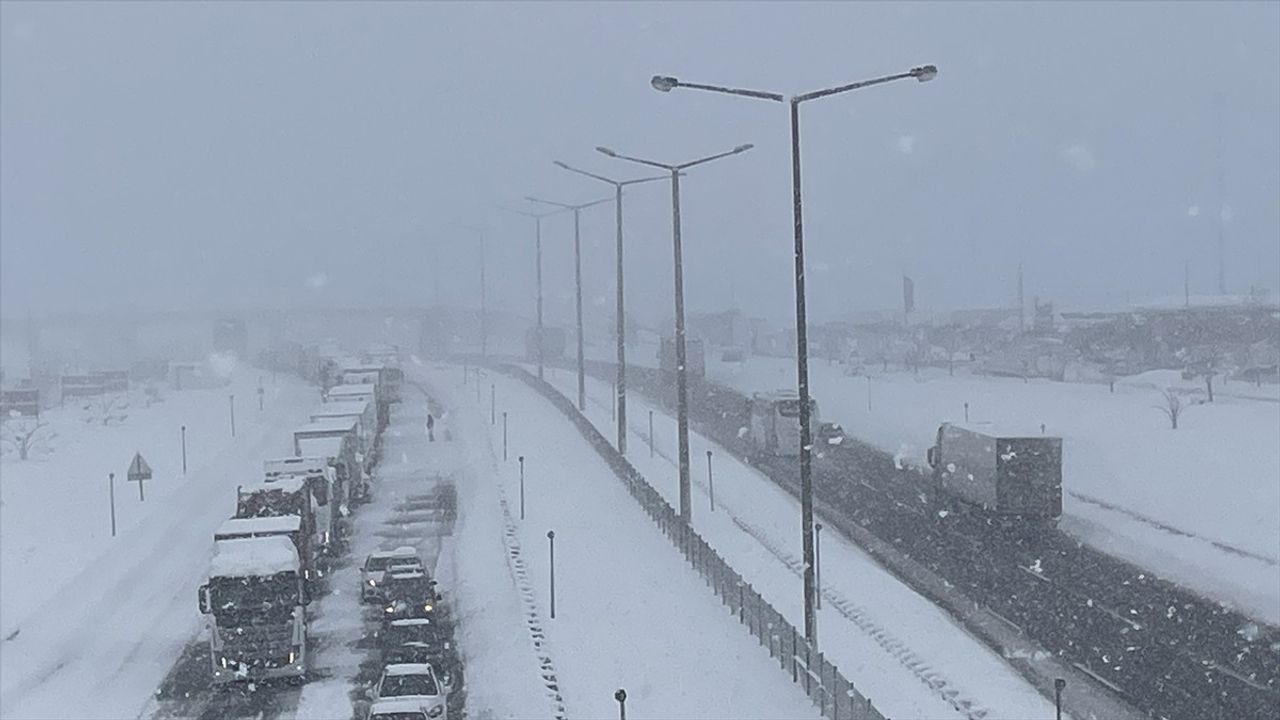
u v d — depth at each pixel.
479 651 34.12
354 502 55.00
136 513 54.84
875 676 29.84
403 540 48.53
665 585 40.00
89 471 67.69
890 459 65.38
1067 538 44.88
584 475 61.69
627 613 37.00
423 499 57.06
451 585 41.34
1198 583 37.53
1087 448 63.47
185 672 32.97
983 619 34.12
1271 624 32.75
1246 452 57.47
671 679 30.81
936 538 45.38
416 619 34.59
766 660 31.89
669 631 34.94
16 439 74.31
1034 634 32.47
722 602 37.69
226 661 31.17
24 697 30.98
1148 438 64.12
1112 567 40.00
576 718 28.42
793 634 30.08
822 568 40.88
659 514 48.97
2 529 51.69
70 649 35.19
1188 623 33.06
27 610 39.06
